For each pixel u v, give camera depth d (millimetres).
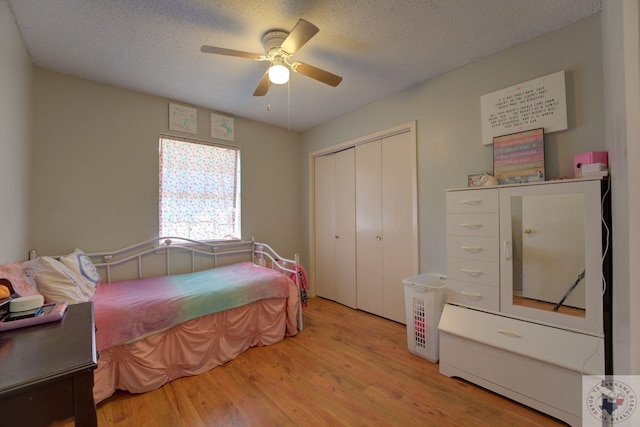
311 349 2285
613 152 972
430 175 2480
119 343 1641
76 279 1875
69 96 2279
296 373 1933
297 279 2641
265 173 3574
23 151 1893
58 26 1689
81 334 867
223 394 1709
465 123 2236
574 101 1735
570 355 1423
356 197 3246
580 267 1477
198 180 3023
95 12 1575
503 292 1742
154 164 2717
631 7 707
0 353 735
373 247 3064
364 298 3174
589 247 1434
